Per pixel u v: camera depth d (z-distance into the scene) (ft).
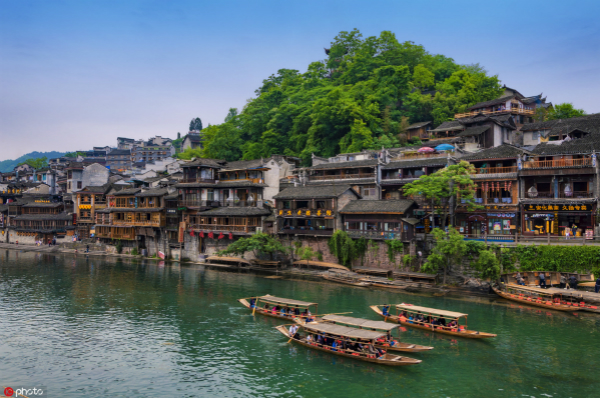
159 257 241.96
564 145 164.45
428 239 161.27
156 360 94.17
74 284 169.48
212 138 364.79
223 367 90.63
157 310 131.95
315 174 220.64
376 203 176.04
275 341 105.50
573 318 117.91
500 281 141.38
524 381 83.25
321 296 144.36
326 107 255.29
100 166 348.18
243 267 202.59
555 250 135.44
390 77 298.15
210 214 214.90
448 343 102.17
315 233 186.60
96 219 285.84
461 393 78.95
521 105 278.26
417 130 277.03
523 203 157.58
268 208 217.15
